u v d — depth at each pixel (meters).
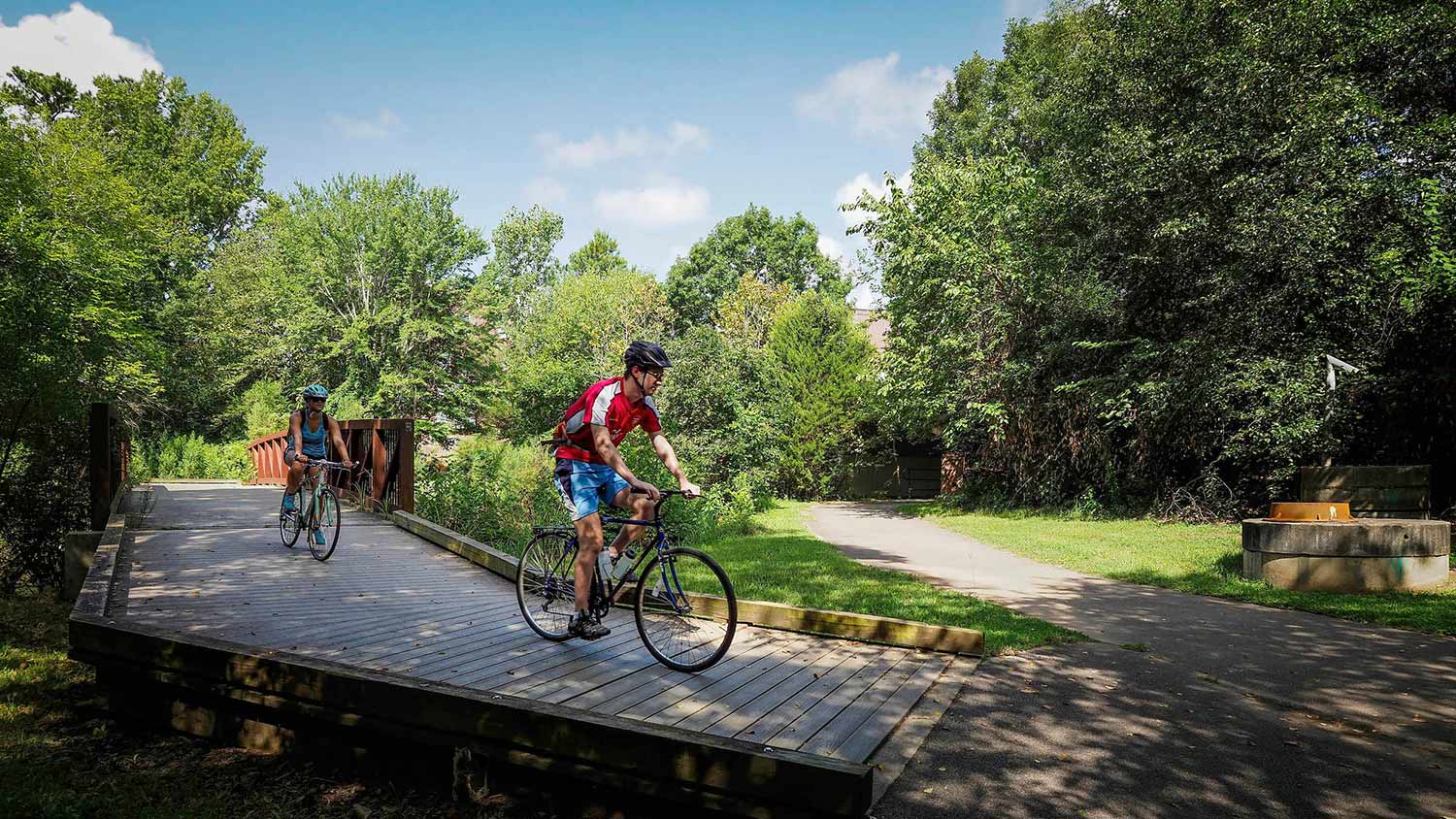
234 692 4.60
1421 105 15.42
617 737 3.62
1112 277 20.08
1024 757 4.10
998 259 22.19
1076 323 20.44
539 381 29.94
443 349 43.59
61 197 22.95
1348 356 15.09
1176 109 18.47
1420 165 14.73
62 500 10.75
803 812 3.25
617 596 5.80
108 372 18.77
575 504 5.19
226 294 42.22
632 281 48.06
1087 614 7.98
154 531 10.25
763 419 25.00
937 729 4.46
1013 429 23.12
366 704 4.20
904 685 5.05
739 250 59.03
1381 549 9.12
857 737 4.09
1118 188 18.23
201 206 45.44
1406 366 14.38
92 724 4.97
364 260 42.38
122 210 25.70
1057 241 21.61
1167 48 18.23
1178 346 17.25
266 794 4.07
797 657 5.59
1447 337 13.60
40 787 3.92
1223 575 10.37
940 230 22.81
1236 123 16.78
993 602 8.66
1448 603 8.27
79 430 11.19
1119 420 19.17
